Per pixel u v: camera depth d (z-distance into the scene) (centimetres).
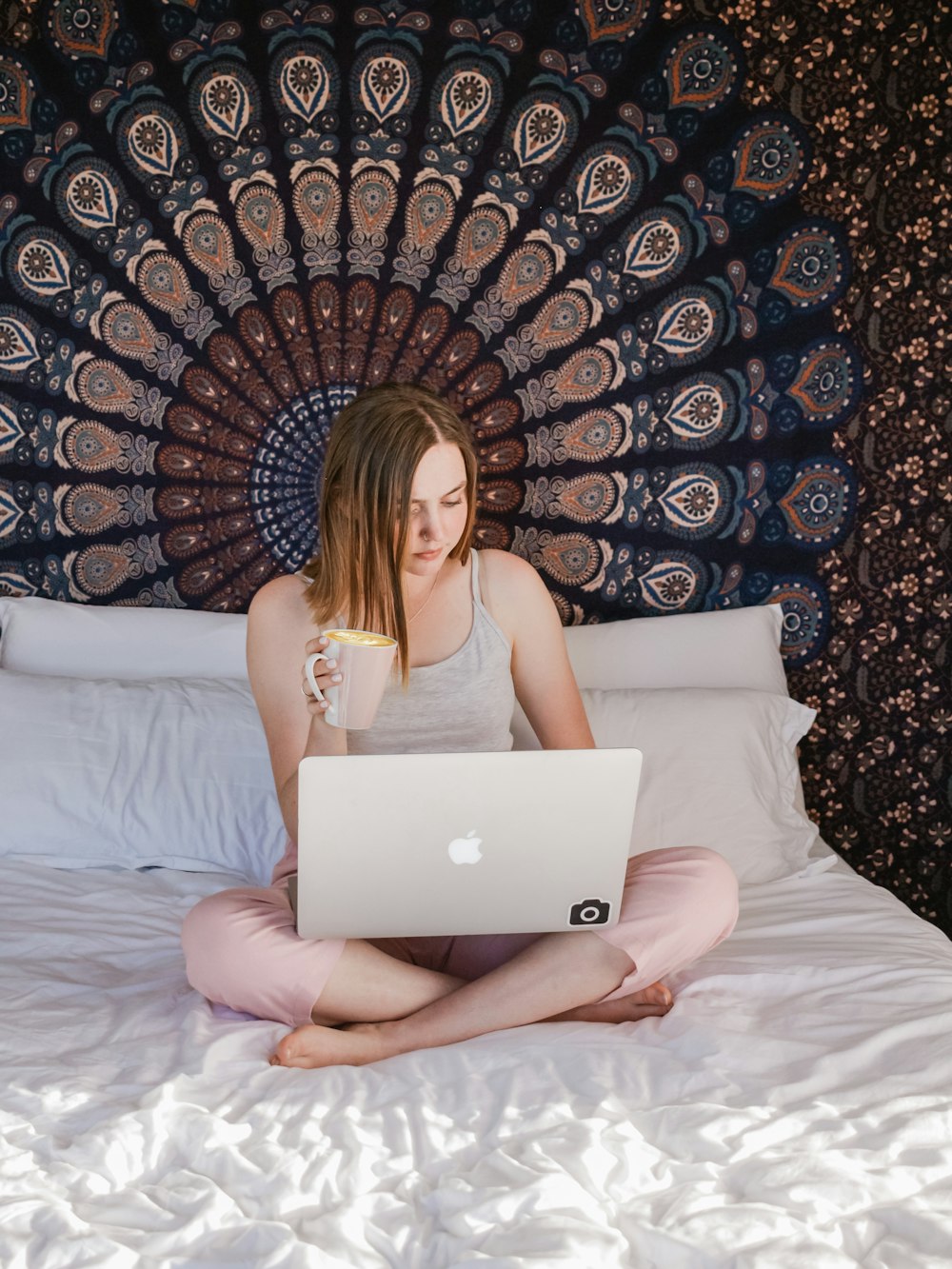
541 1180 98
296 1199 100
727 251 232
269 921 139
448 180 230
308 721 162
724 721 209
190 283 232
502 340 235
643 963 137
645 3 226
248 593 241
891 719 246
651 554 242
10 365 235
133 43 225
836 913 176
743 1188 101
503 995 136
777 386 236
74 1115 113
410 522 156
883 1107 113
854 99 228
